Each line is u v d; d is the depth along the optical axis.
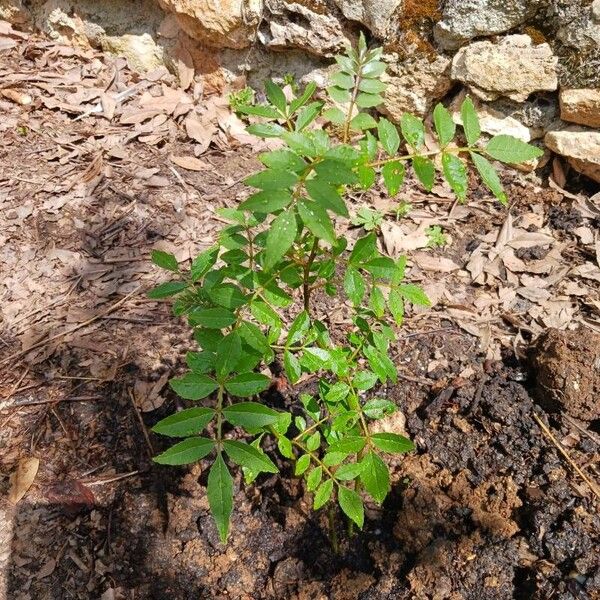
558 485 0.58
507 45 0.79
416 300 0.46
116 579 0.57
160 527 0.59
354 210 0.85
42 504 0.60
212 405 0.65
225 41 0.93
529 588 0.54
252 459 0.38
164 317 0.73
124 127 0.95
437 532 0.58
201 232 0.82
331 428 0.48
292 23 0.88
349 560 0.58
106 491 0.61
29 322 0.73
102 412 0.66
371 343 0.53
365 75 0.44
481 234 0.83
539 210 0.85
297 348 0.46
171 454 0.38
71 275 0.78
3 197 0.85
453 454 0.62
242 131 0.95
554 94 0.81
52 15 1.06
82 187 0.87
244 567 0.58
